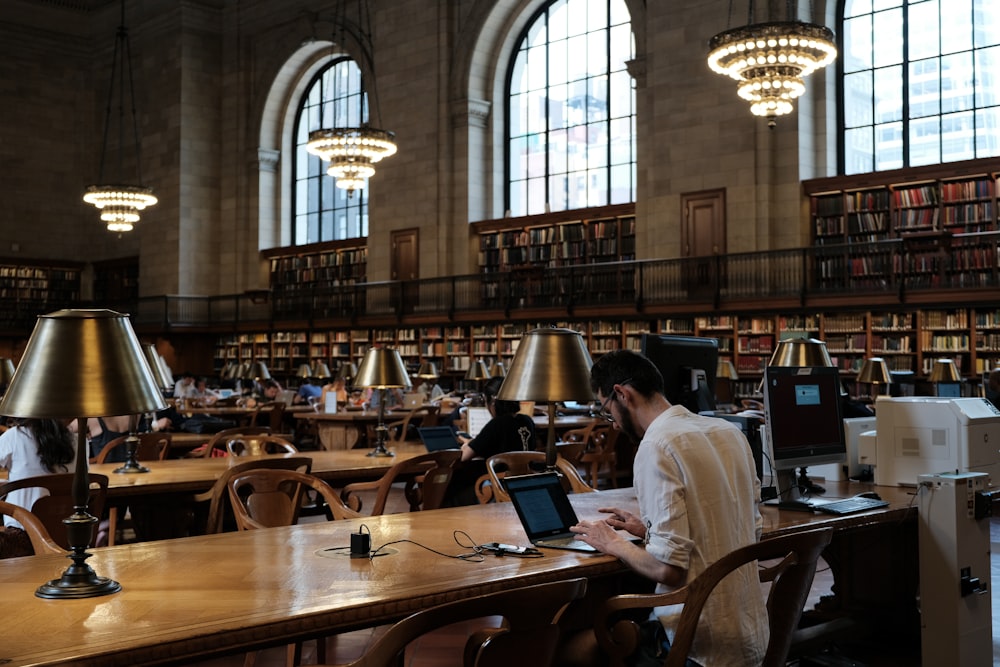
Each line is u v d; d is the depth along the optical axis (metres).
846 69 16.72
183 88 27.22
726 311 16.33
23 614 2.40
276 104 26.92
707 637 2.88
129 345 2.70
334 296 24.05
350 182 18.64
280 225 27.06
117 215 23.34
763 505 4.35
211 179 27.67
